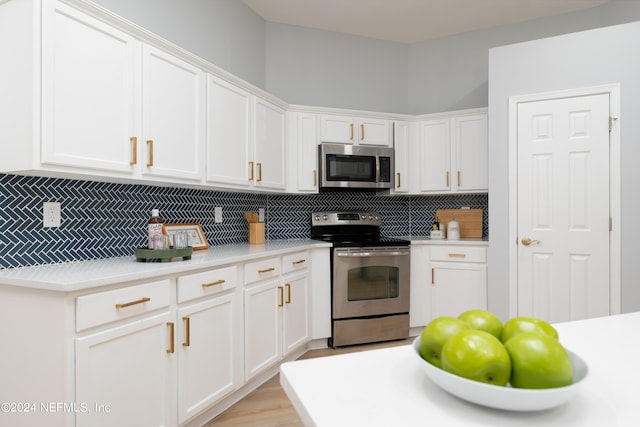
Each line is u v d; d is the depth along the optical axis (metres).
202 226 2.84
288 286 2.78
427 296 3.50
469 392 0.52
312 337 3.13
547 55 2.95
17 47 1.49
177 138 2.13
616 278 2.75
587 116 2.83
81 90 1.62
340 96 3.97
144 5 2.38
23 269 1.67
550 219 2.95
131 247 2.26
